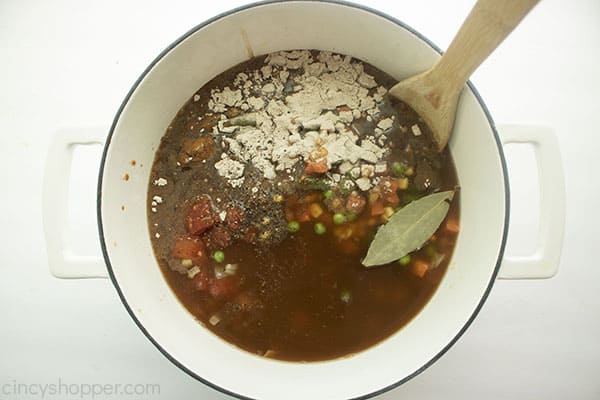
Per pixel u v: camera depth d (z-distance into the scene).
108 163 0.37
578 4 0.45
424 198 0.40
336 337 0.40
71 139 0.38
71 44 0.46
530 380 0.43
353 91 0.41
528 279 0.40
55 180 0.38
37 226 0.45
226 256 0.40
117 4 0.46
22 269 0.44
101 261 0.38
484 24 0.33
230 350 0.40
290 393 0.38
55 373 0.44
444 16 0.45
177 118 0.42
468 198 0.40
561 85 0.45
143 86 0.38
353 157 0.40
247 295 0.40
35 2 0.46
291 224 0.40
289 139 0.40
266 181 0.40
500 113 0.44
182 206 0.41
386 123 0.41
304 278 0.40
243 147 0.41
